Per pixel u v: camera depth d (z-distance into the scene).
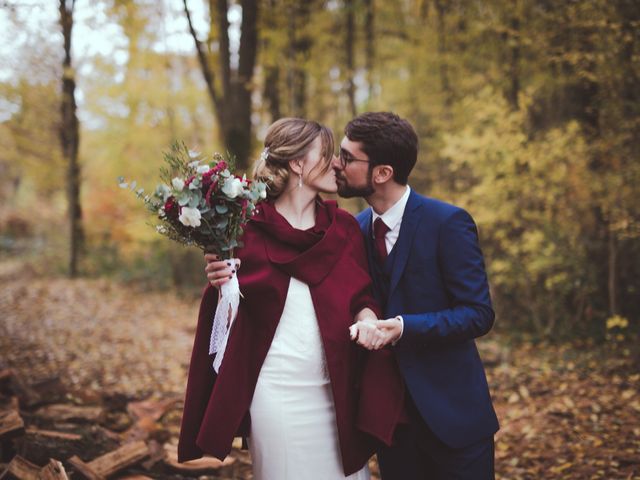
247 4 8.17
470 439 1.96
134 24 8.38
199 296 10.46
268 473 1.88
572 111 6.86
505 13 6.62
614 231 5.89
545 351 5.98
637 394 4.36
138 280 11.90
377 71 9.66
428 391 1.96
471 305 1.91
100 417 3.54
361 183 2.01
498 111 6.09
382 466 2.15
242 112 8.32
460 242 1.96
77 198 13.20
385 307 2.06
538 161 5.97
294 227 1.98
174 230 1.85
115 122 10.19
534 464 3.38
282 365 1.87
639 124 5.72
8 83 11.02
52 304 9.52
